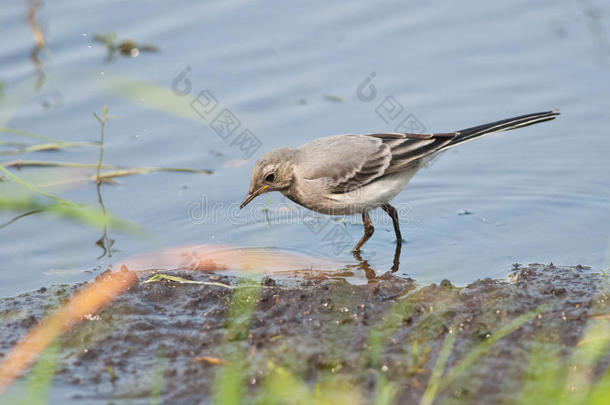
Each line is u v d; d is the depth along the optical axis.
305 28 20.33
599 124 16.83
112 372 9.68
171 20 20.42
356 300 11.16
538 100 17.66
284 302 11.12
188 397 9.17
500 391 8.89
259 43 19.72
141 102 18.03
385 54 19.44
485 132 14.12
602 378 8.95
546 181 15.41
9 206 14.77
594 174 15.40
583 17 20.34
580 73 18.36
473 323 10.32
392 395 8.91
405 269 12.88
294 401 8.83
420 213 14.87
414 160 13.98
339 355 9.73
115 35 19.64
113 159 16.50
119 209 14.87
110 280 11.89
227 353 9.91
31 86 18.28
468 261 12.90
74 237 14.02
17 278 12.56
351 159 13.80
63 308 11.25
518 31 20.00
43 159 16.50
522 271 12.04
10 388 9.49
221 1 21.17
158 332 10.59
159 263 13.12
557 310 10.52
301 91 18.30
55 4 20.73
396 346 9.90
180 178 15.97
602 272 11.90
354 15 20.83
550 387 8.83
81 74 18.62
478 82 18.41
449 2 21.28
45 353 10.21
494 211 14.66
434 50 19.52
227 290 11.70
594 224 13.82
